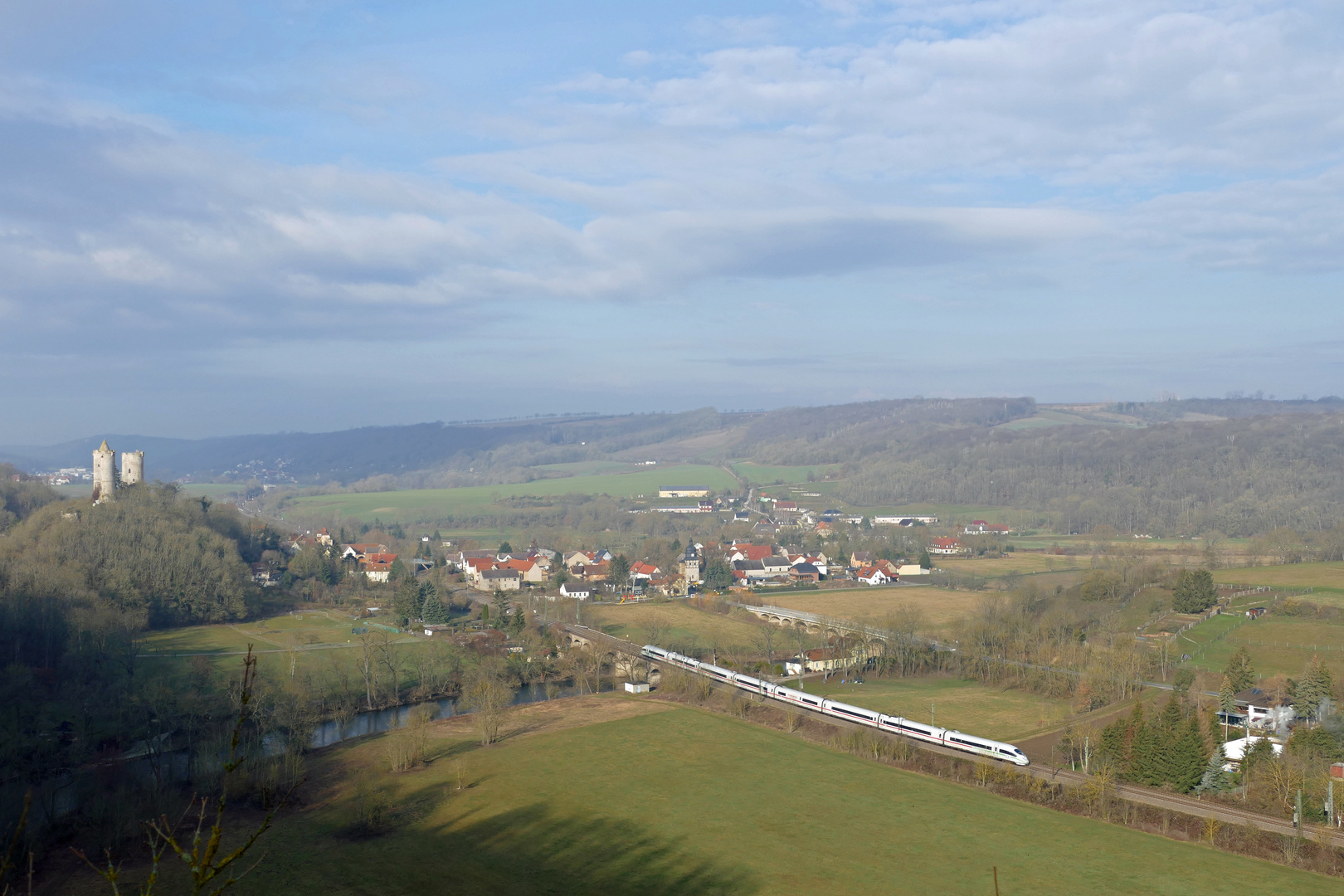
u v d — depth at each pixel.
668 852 109.94
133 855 108.81
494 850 110.94
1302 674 170.62
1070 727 152.38
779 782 134.88
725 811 123.38
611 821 120.25
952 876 102.19
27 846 105.06
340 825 119.31
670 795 129.62
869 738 151.00
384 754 150.00
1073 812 121.75
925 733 152.88
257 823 119.81
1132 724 133.25
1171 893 96.75
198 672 184.25
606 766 142.62
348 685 191.75
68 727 151.38
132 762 143.75
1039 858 106.56
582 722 169.38
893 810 123.12
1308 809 113.12
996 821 118.69
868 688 193.25
